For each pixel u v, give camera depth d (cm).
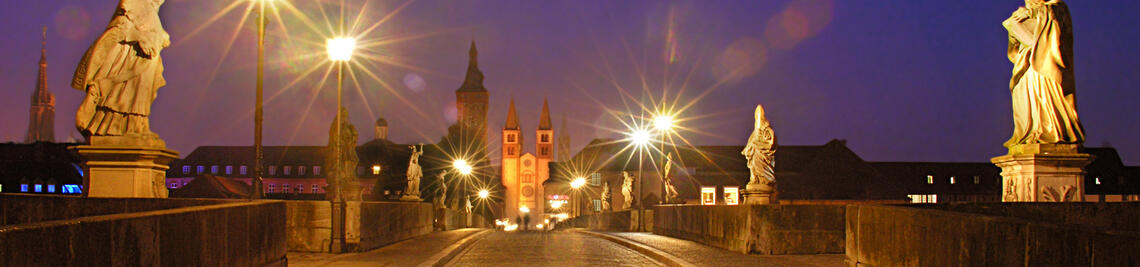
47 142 8144
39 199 1112
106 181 1265
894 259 884
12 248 473
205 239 792
